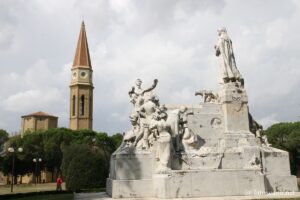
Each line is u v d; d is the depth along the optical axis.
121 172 17.66
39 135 69.19
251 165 17.92
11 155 61.94
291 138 54.34
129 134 19.05
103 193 22.88
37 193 25.86
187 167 17.73
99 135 71.88
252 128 21.56
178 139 18.64
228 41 22.14
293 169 51.31
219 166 18.03
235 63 22.14
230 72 21.53
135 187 17.33
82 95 103.19
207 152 18.33
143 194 17.31
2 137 69.50
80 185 35.78
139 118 19.84
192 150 18.64
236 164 18.41
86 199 17.58
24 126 98.44
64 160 42.50
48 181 74.06
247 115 20.94
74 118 101.75
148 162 17.95
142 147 18.50
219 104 21.36
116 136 77.69
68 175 36.59
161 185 16.53
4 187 48.16
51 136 68.88
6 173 63.50
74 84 103.50
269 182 18.39
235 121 20.70
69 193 27.17
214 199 15.55
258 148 19.00
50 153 66.75
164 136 17.62
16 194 23.62
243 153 18.64
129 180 17.38
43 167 68.06
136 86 21.33
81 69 104.50
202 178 16.81
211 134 20.62
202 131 20.61
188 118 20.67
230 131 20.47
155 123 18.12
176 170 16.97
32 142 66.44
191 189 16.59
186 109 20.88
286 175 18.89
